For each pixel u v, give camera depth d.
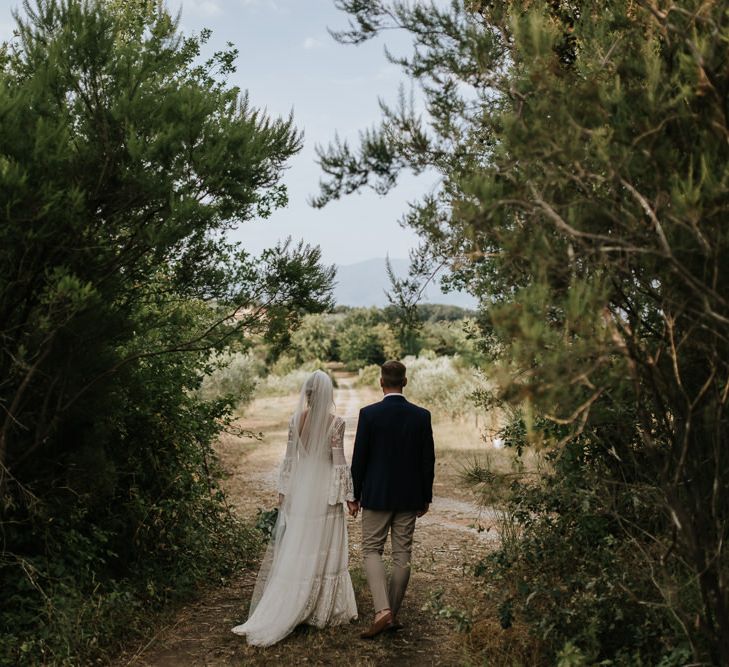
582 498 4.18
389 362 5.19
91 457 4.84
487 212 2.73
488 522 8.63
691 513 2.99
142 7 5.31
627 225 2.66
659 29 2.84
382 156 3.56
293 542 4.93
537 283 2.65
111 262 4.64
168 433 6.12
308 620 4.91
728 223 2.59
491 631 4.63
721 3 2.50
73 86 4.52
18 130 4.11
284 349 5.67
